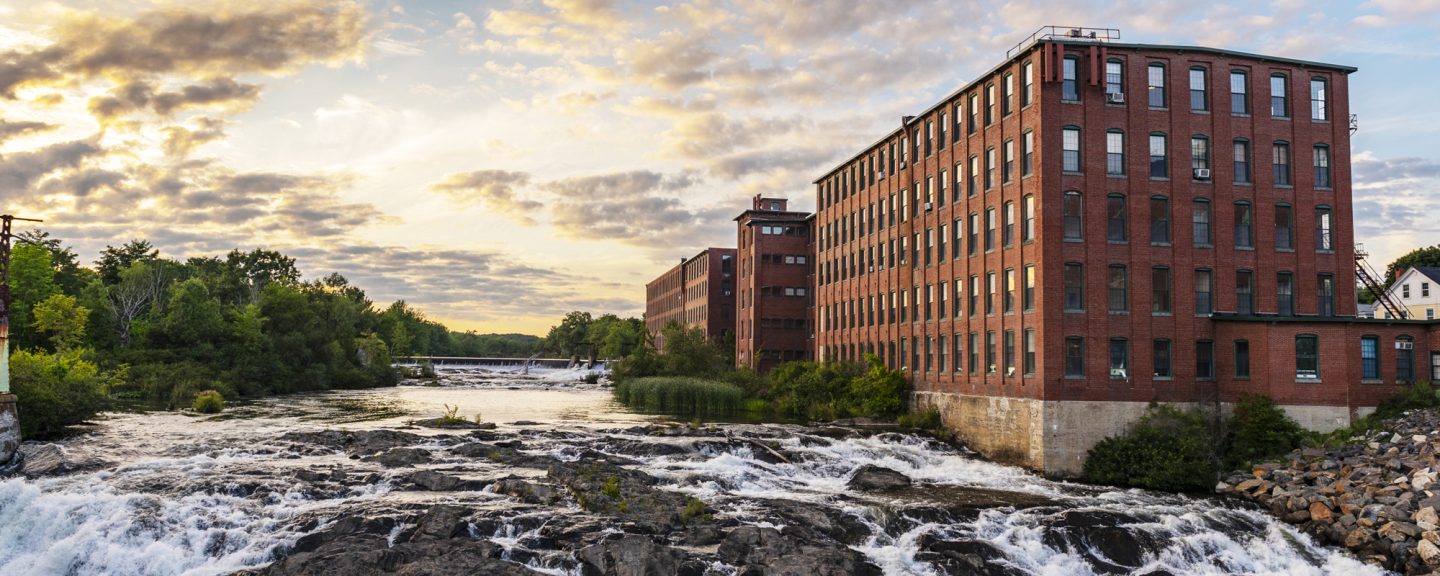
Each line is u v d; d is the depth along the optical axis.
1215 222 40.22
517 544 22.69
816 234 76.56
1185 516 28.67
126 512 23.92
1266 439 36.47
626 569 21.20
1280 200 41.06
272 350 90.38
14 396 33.78
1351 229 41.72
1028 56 41.00
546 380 130.00
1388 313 44.47
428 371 132.88
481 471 31.00
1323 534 27.98
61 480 27.95
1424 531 25.73
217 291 107.31
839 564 22.28
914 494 31.89
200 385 73.75
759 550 22.81
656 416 59.12
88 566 21.70
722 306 117.75
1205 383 39.31
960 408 46.72
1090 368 38.53
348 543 21.83
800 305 91.50
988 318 44.25
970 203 46.84
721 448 38.44
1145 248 39.47
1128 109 39.91
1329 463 33.41
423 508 24.97
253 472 29.53
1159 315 39.28
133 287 87.50
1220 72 40.91
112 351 80.75
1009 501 30.84
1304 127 41.62
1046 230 39.00
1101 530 26.56
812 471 35.94
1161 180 39.94
